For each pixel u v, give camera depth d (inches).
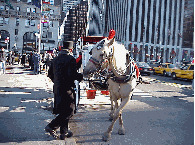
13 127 169.0
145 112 237.8
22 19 2011.6
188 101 310.8
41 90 350.6
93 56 124.6
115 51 136.4
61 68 136.9
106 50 124.7
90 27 1061.1
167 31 2854.3
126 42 2583.7
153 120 206.8
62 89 137.8
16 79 485.7
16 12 1973.4
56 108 139.6
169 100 315.0
